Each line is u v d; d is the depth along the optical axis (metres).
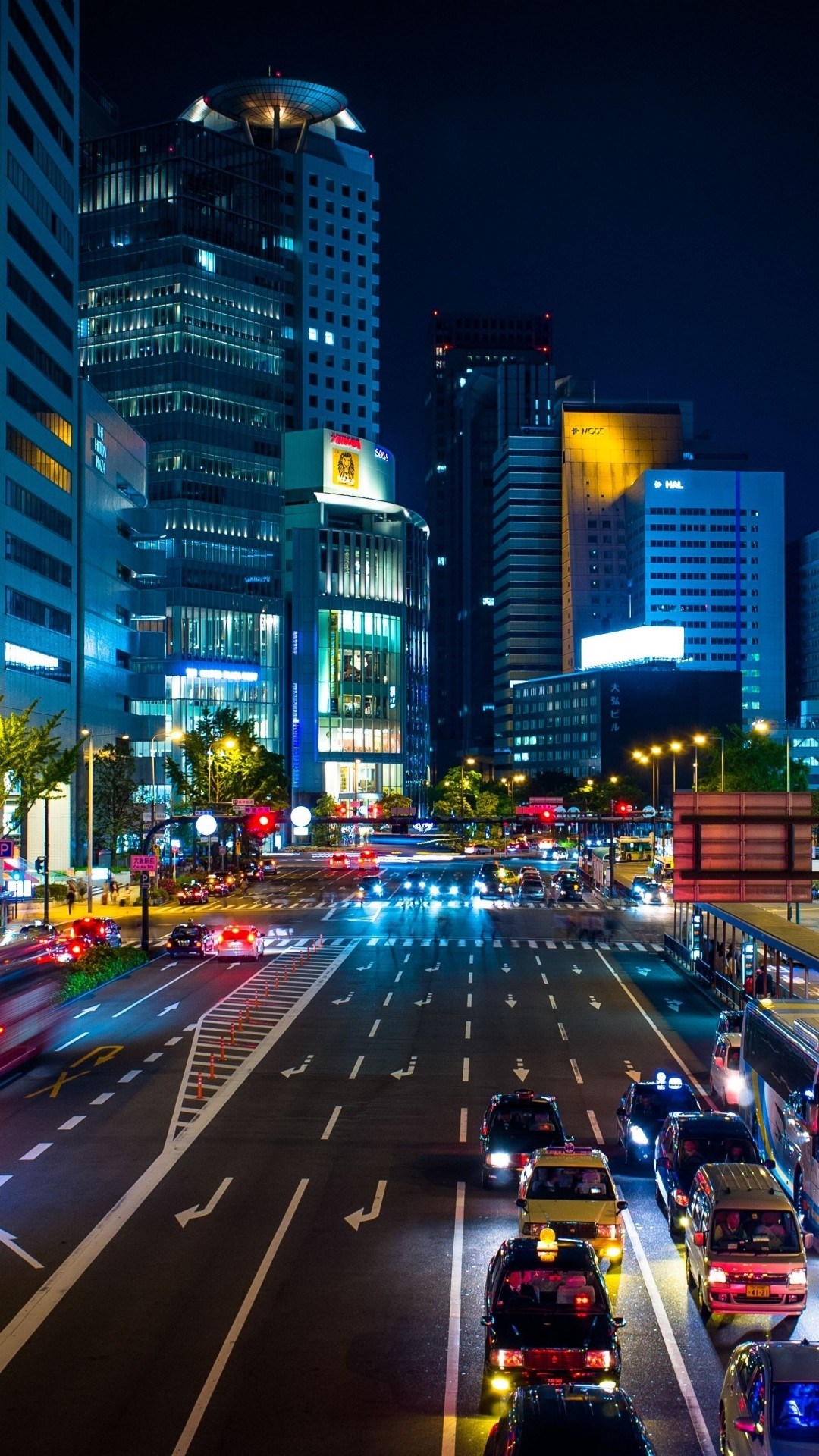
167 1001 57.44
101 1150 32.78
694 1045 47.62
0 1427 17.67
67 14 123.50
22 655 110.19
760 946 52.28
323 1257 24.86
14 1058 42.25
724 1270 21.48
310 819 64.62
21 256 109.81
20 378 109.56
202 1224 26.83
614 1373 18.05
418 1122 35.75
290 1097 38.78
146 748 171.75
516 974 66.50
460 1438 17.31
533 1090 39.62
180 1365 19.77
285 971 67.56
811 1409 15.19
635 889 114.88
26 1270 24.06
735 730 142.75
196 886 106.56
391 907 105.38
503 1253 19.72
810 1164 26.58
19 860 99.75
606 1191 24.62
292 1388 18.95
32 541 112.75
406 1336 20.94
